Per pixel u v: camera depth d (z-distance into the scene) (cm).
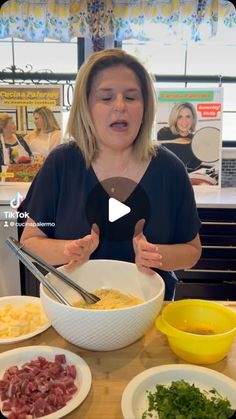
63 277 88
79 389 68
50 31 218
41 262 88
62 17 215
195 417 62
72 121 115
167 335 79
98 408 65
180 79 275
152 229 117
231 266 228
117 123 108
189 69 275
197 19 232
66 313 71
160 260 96
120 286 97
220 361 79
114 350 80
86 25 217
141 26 228
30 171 235
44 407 63
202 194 241
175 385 68
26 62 265
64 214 118
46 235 121
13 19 217
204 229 224
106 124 109
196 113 246
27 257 86
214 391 69
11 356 77
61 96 232
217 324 87
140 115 111
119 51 109
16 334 85
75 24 216
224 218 223
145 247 94
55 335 87
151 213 117
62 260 107
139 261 94
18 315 93
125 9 222
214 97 244
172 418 62
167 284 117
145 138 115
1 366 75
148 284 93
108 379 72
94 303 87
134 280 96
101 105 108
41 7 214
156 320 81
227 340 75
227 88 278
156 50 269
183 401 65
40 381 69
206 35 236
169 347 82
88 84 109
